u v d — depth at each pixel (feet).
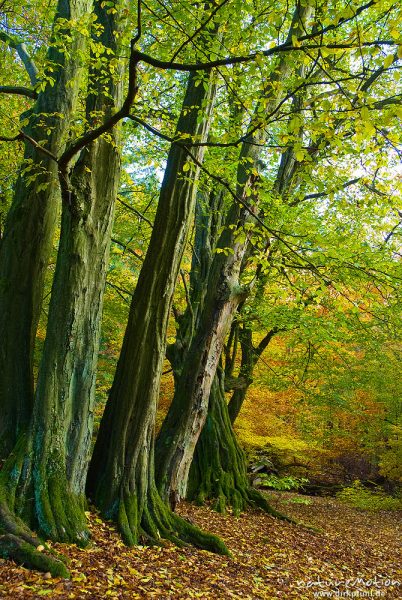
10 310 23.06
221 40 21.97
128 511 22.38
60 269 21.50
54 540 18.66
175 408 30.76
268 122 16.42
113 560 18.57
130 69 15.33
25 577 15.16
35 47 30.27
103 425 24.25
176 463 29.48
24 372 22.86
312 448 57.67
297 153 16.01
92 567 17.33
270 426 56.54
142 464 23.66
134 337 24.11
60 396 20.80
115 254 41.93
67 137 23.97
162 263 24.45
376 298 28.91
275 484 43.21
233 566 22.07
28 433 20.36
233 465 37.11
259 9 22.06
